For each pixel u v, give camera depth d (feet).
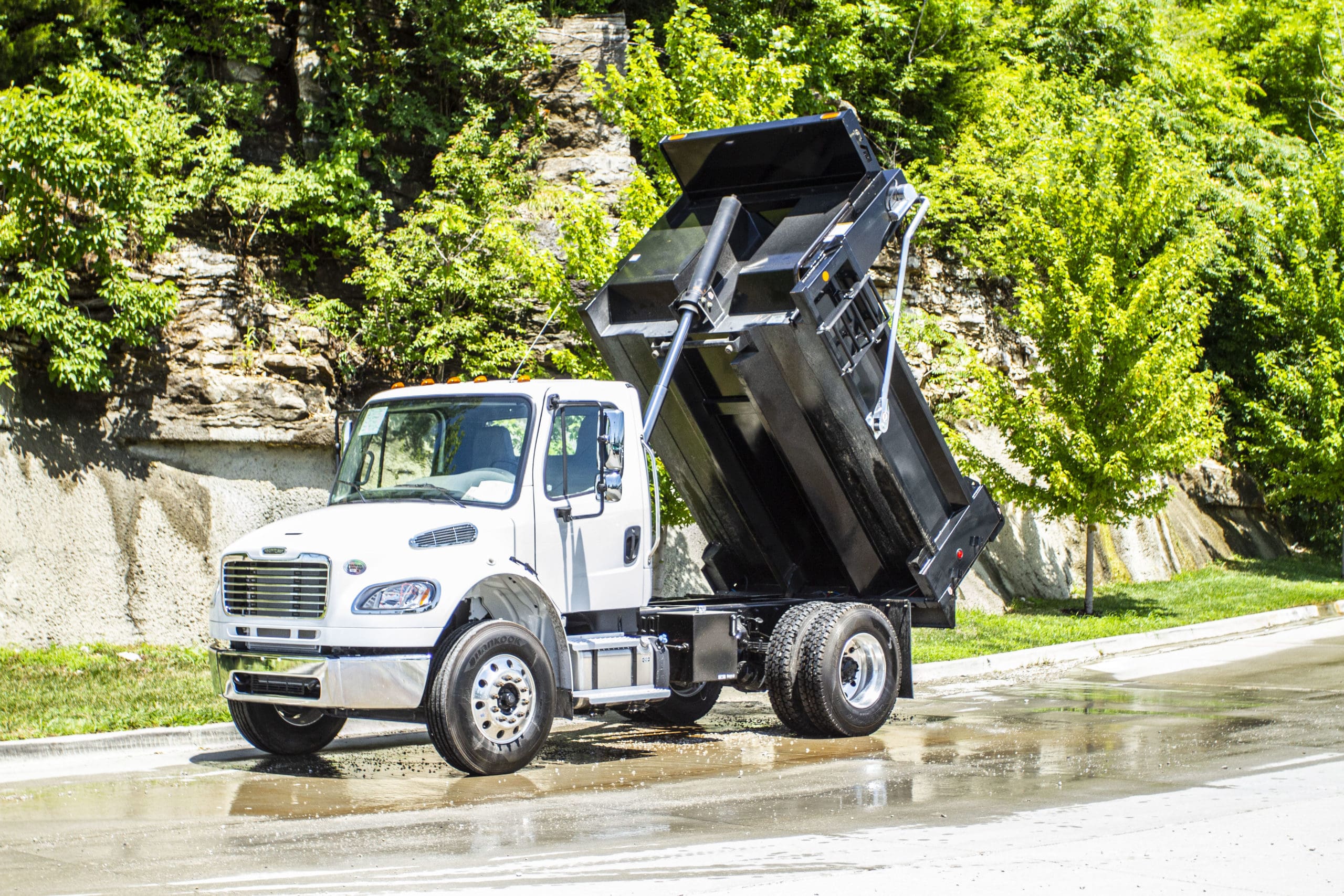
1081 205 66.64
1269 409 88.33
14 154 44.93
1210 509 94.84
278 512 51.83
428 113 61.72
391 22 63.16
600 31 65.62
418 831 22.02
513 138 59.16
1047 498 64.39
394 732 34.94
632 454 31.99
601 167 63.16
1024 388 79.20
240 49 58.34
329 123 60.54
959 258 76.38
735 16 73.10
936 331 67.00
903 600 35.81
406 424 31.45
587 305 34.47
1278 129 116.26
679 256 34.22
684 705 36.65
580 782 27.12
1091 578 65.26
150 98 55.11
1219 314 96.68
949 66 78.74
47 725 32.35
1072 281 66.64
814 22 74.38
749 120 50.39
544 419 30.17
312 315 54.39
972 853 19.75
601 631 31.14
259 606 28.40
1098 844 20.34
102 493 47.39
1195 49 109.91
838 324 32.04
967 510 36.52
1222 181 95.35
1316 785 25.11
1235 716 34.99
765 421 33.32
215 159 53.83
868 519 35.47
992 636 54.85
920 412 34.53
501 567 28.60
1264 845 20.20
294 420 52.13
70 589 45.52
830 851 20.03
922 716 37.06
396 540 27.55
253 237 55.72
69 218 46.96
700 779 27.25
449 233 55.11
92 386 45.96
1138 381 62.39
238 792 26.40
